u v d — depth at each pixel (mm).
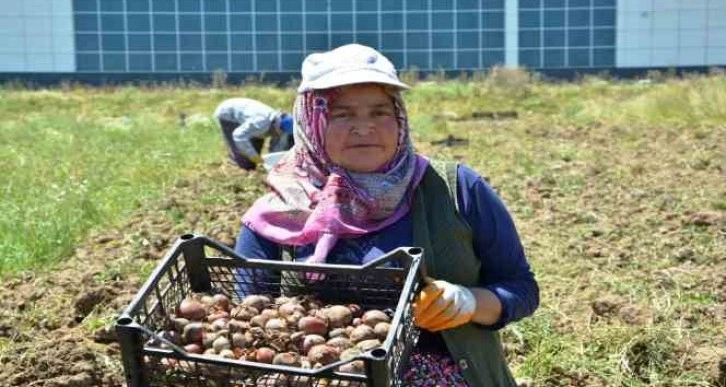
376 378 1920
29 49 35094
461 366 2494
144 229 6898
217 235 6645
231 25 34844
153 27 34875
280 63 35062
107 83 35125
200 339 2191
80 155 11406
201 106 22875
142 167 10156
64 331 4578
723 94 15906
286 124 8297
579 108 19250
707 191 8367
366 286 2396
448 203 2553
